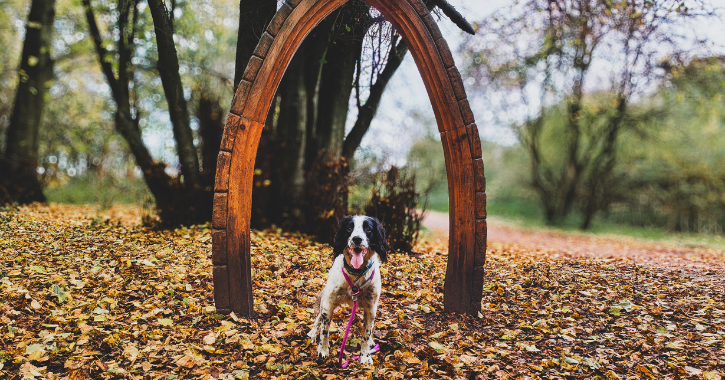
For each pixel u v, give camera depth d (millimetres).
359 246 3199
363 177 9328
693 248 12117
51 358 3352
